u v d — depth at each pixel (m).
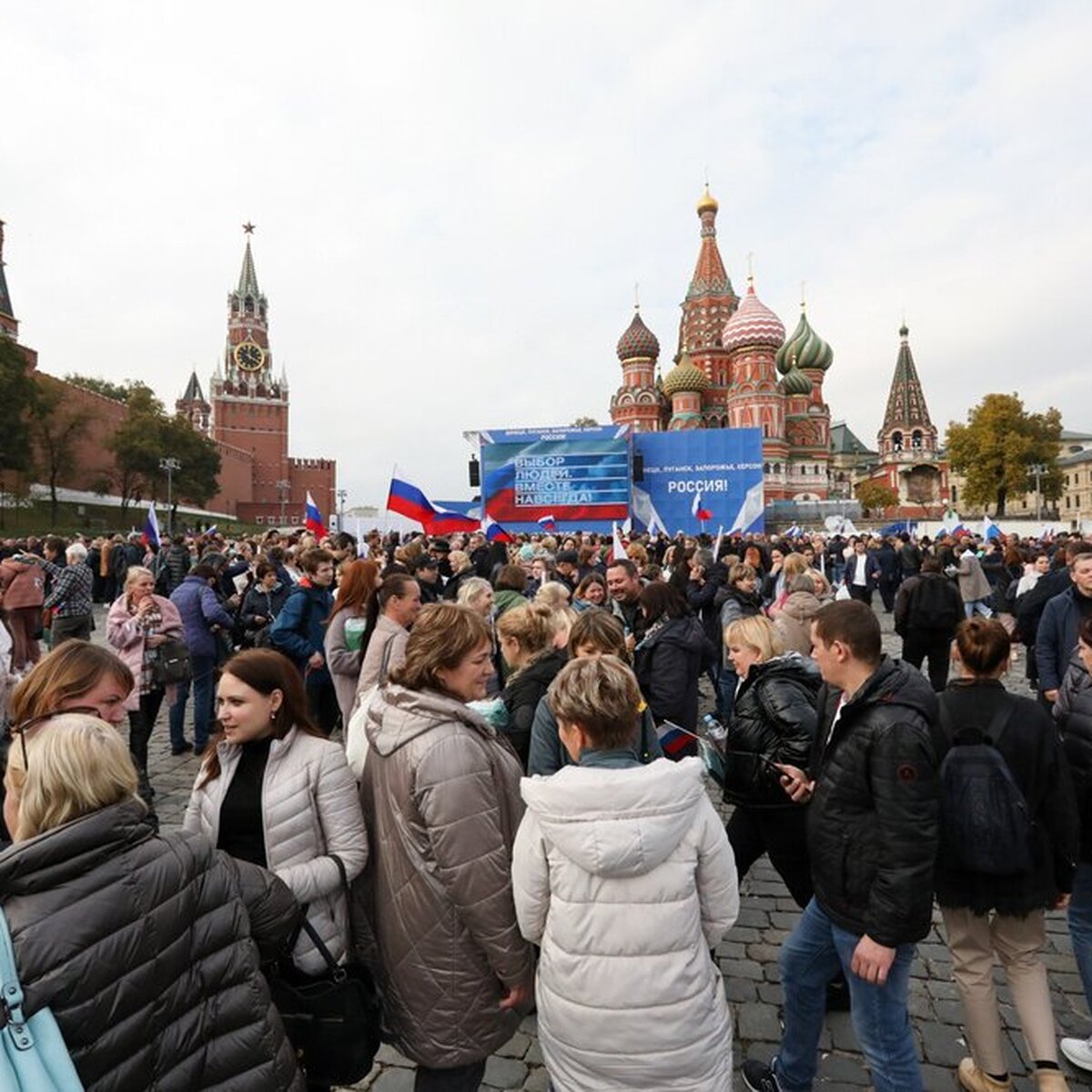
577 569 10.93
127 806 1.70
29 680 2.45
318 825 2.43
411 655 2.46
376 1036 2.34
